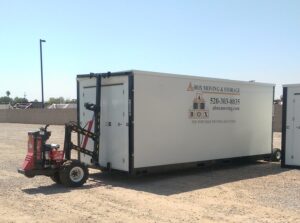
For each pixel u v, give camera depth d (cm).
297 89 1427
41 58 3706
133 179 1195
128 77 1126
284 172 1344
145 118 1148
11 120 5256
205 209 847
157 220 764
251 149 1501
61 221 758
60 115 4509
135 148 1127
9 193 991
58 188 1051
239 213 816
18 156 1723
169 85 1205
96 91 1211
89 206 868
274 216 795
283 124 1455
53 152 1062
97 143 1194
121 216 791
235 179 1205
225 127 1391
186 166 1262
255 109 1513
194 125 1283
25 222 753
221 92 1373
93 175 1255
